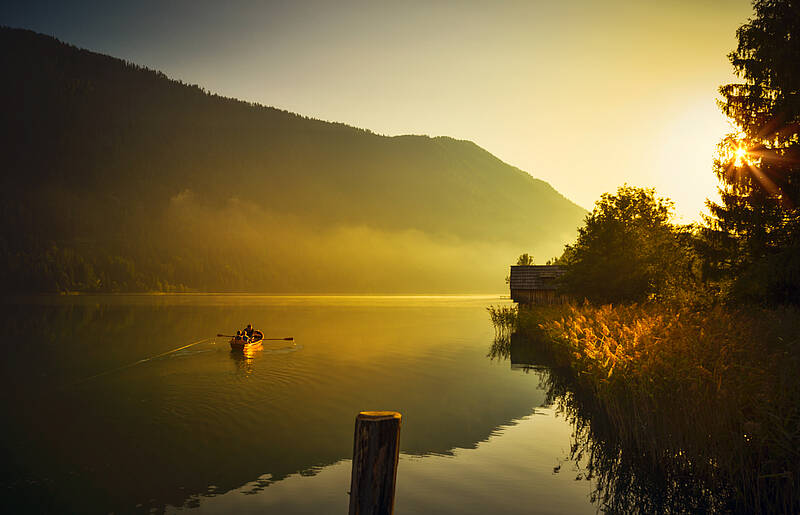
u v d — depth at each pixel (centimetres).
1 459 1173
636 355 1364
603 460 1159
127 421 1502
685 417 1063
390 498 410
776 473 866
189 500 956
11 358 2648
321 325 5184
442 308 9781
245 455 1209
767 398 913
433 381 2167
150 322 5122
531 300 5762
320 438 1344
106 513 898
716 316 1830
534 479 1048
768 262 1952
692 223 2458
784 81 1995
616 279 3266
